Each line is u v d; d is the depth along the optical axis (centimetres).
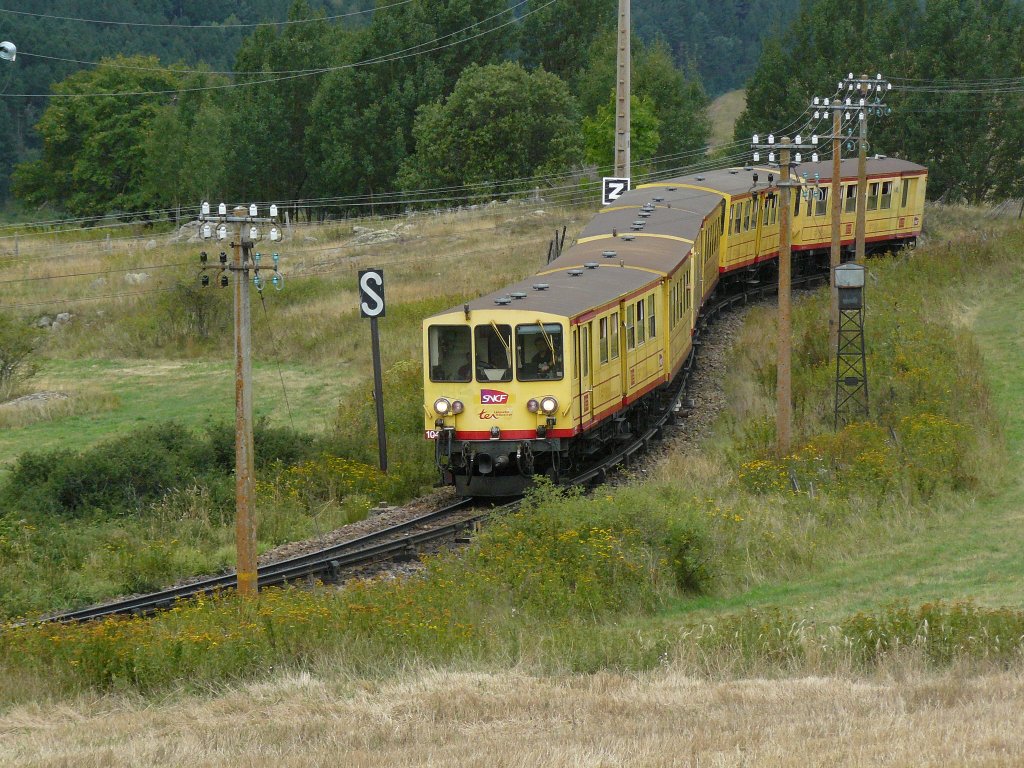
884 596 6212
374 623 5603
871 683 4741
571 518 7144
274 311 17025
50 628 5753
